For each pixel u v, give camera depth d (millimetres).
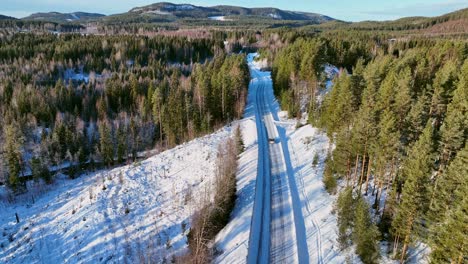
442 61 78625
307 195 45312
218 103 79750
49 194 60938
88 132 96812
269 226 39156
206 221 37062
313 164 51531
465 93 41719
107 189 52344
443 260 25172
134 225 44188
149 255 38500
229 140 61094
